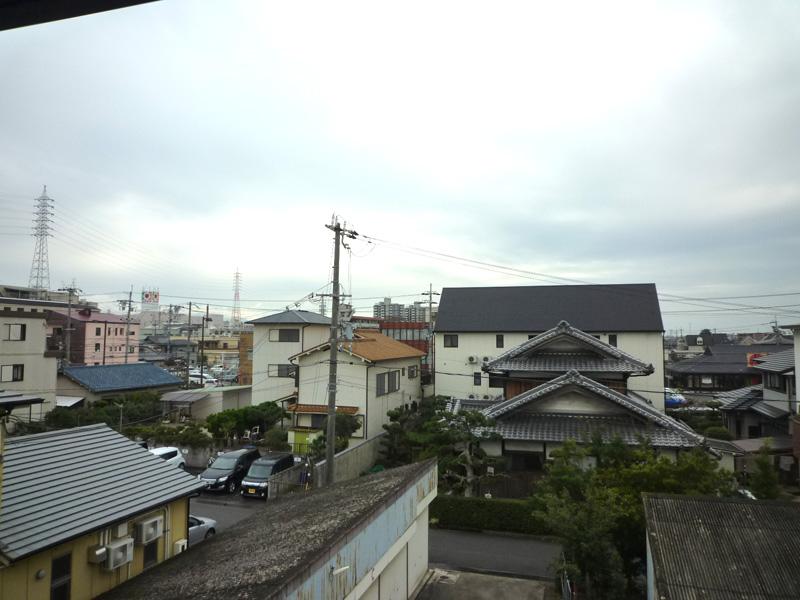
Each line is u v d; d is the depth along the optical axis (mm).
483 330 34969
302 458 21219
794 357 24172
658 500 8875
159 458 10953
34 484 8320
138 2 1992
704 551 7734
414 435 19781
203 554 8305
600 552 9531
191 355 70375
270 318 33750
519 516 15359
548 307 35750
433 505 16125
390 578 9555
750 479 12766
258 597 5090
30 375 26781
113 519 8430
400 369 30516
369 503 8578
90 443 10336
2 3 1956
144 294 71125
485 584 11641
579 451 12641
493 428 16734
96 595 8109
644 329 32250
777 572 7297
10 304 33000
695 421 31734
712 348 50531
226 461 20625
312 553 6363
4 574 6797
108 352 49562
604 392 16453
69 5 1963
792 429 21219
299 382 26203
